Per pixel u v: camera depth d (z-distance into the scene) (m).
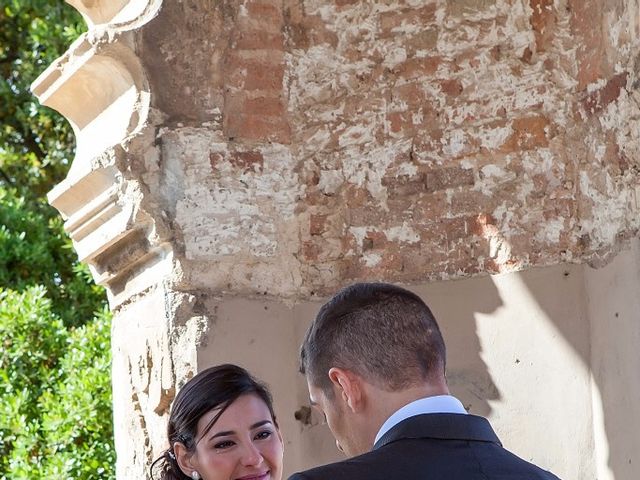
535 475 2.48
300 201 4.48
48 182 11.57
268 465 3.61
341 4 4.55
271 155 4.43
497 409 4.16
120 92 4.34
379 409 2.60
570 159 4.15
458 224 4.32
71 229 4.64
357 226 4.46
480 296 4.25
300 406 4.38
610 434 3.92
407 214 4.40
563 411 4.05
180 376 4.14
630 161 3.98
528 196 4.21
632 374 3.84
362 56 4.52
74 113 4.62
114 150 4.14
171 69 4.25
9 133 11.76
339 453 4.36
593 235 4.05
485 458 2.49
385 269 4.41
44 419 7.77
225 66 4.38
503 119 4.28
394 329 2.62
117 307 4.58
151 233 4.18
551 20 4.21
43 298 9.45
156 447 4.25
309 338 2.76
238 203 4.32
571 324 4.06
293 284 4.42
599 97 4.07
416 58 4.44
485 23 4.34
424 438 2.52
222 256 4.25
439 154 4.38
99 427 7.86
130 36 4.16
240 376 3.66
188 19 4.29
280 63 4.51
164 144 4.19
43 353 8.46
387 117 4.46
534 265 4.16
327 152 4.52
